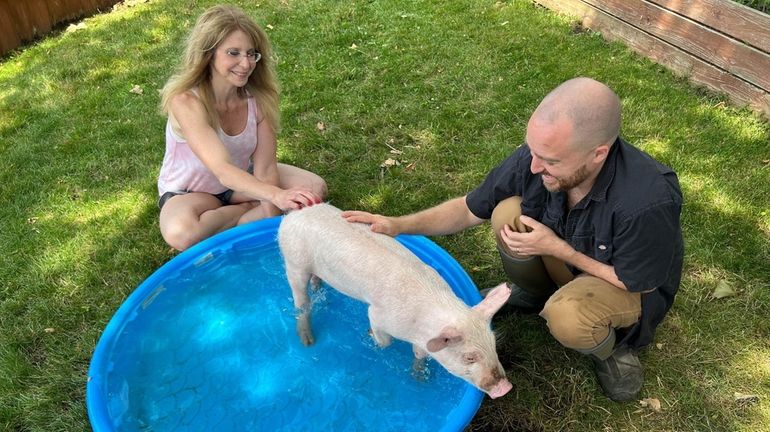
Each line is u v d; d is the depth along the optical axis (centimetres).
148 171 461
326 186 405
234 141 351
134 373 298
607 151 215
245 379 303
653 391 283
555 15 619
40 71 644
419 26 625
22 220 420
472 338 231
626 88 489
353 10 680
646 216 218
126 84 591
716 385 282
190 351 315
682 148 422
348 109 507
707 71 477
